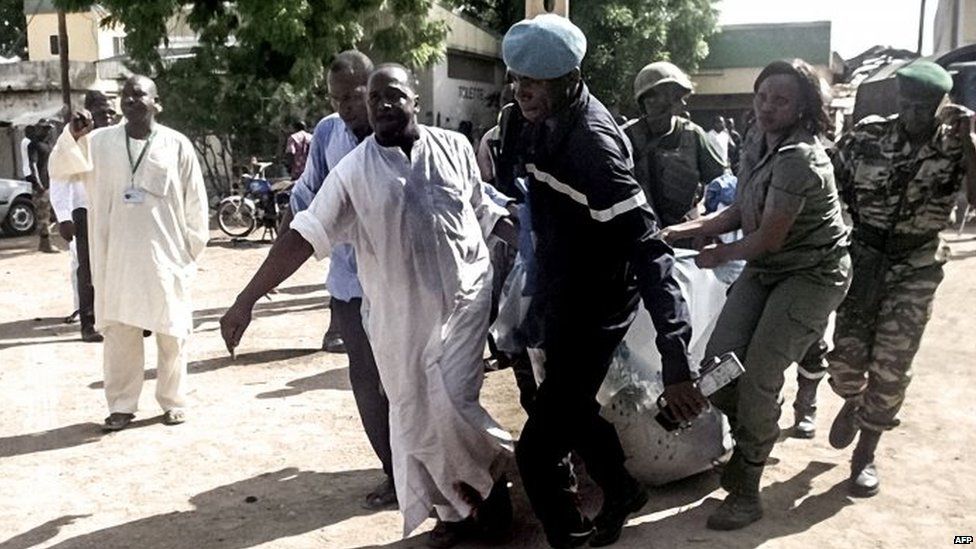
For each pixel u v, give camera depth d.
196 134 19.52
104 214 5.34
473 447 3.65
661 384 4.09
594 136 3.21
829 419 5.35
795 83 3.72
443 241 3.60
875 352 4.18
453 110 27.50
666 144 4.92
